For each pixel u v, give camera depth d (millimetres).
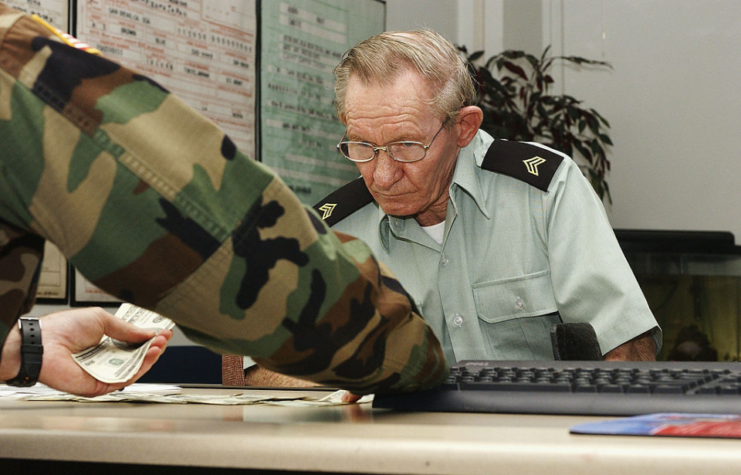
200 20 2512
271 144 2746
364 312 600
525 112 3262
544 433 527
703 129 3357
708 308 2223
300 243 565
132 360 920
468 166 1448
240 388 1136
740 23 3305
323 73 2963
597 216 1382
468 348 1432
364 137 1305
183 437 518
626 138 3504
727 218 3307
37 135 536
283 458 493
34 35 560
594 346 1024
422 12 3426
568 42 3631
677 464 424
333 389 1102
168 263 543
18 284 597
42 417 689
